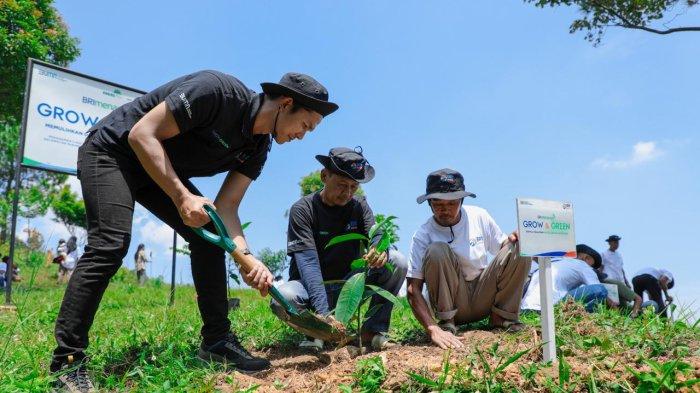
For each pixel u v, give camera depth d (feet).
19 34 51.96
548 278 8.05
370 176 11.19
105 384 8.23
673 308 11.19
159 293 30.01
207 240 8.30
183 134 8.34
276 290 8.47
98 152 8.05
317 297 10.30
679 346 8.63
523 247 7.73
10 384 7.18
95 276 7.66
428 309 10.99
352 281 8.64
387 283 10.89
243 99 8.27
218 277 9.18
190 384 7.84
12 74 53.36
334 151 10.95
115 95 23.50
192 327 12.40
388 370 7.72
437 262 11.05
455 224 11.73
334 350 10.46
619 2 30.07
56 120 21.89
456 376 7.11
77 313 7.59
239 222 9.34
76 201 72.33
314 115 8.38
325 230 11.35
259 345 11.76
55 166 21.74
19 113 58.54
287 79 8.36
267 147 9.39
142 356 9.02
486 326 12.31
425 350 9.70
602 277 20.76
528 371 7.20
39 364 8.56
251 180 9.55
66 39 58.80
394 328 13.23
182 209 7.76
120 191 7.97
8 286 19.49
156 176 7.64
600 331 10.39
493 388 6.83
